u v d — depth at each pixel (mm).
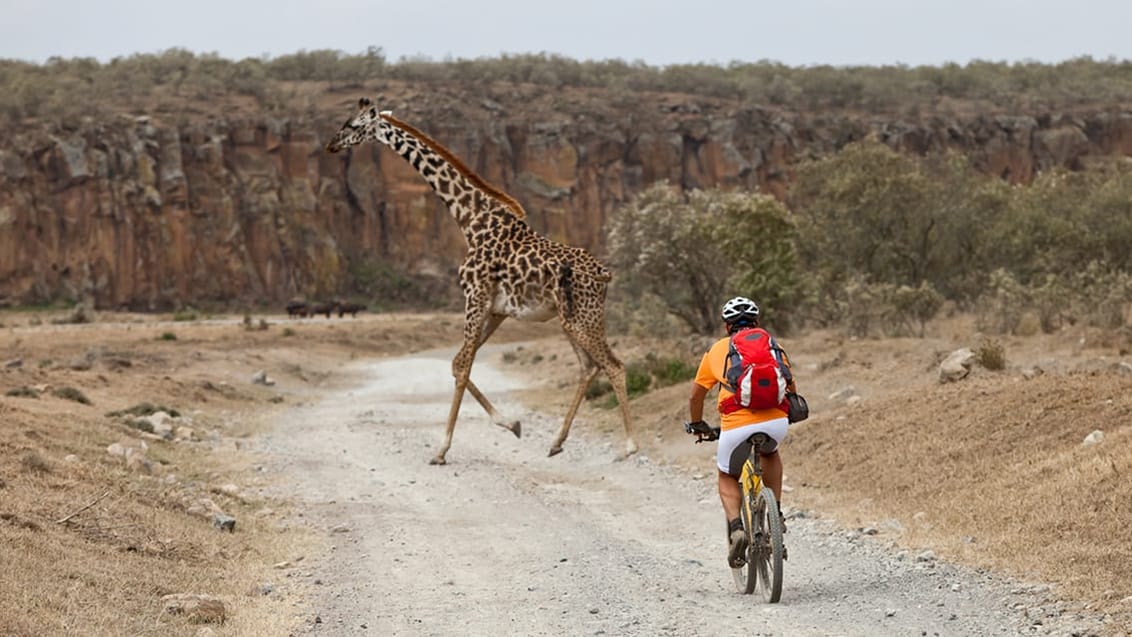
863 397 33344
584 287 32656
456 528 23172
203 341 106375
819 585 17359
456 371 33562
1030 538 18094
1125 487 18266
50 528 18094
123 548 18453
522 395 55625
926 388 29719
